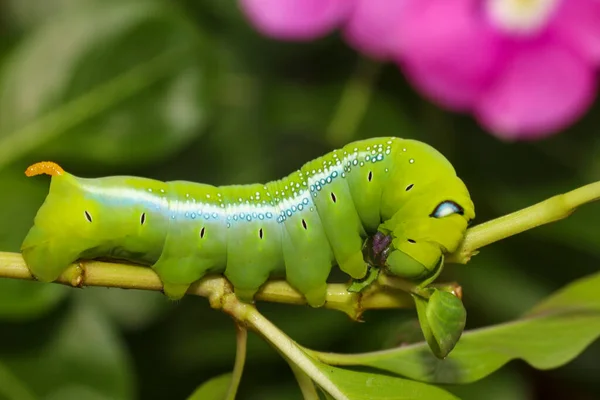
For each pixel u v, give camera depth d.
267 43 0.47
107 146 0.41
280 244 0.34
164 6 0.43
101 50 0.42
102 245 0.34
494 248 0.46
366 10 0.41
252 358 0.44
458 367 0.34
